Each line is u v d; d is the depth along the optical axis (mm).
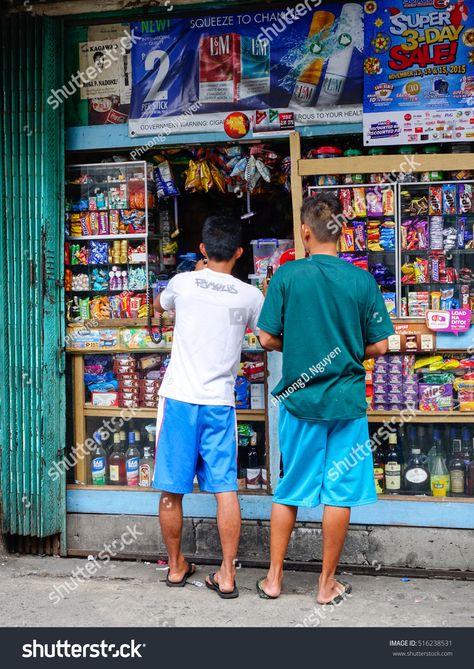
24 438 4387
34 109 4285
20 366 4371
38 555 4500
